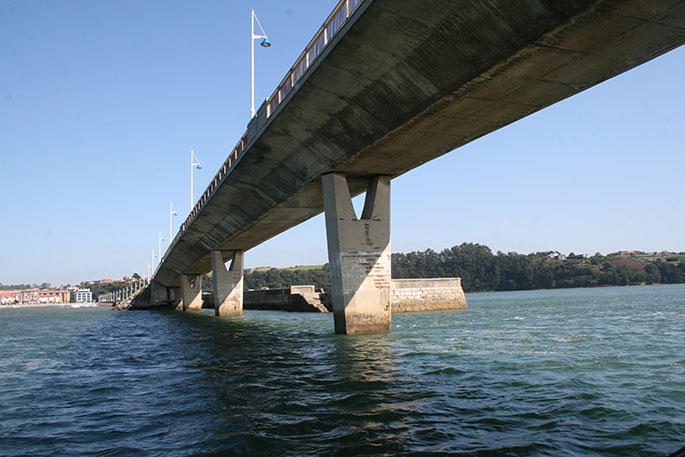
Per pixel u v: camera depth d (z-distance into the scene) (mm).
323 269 179500
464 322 32000
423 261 157250
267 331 29062
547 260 164750
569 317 34500
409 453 6887
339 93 17625
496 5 11539
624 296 74188
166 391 12125
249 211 35844
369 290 23031
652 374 12445
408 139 18703
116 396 11883
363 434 7820
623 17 11055
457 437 7570
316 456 6867
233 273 53250
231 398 10852
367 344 19891
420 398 10242
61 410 10625
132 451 7465
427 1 12297
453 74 14086
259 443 7527
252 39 32750
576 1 10586
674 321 28562
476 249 158500
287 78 20547
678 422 8172
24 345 26938
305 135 21438
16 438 8500
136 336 30891
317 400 10305
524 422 8344
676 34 11875
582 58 12914
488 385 11445
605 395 10195
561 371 13039
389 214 23734
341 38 14922
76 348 24406
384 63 15203
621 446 7039
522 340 20531
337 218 22719
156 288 106188
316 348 19234
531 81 14180
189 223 49094
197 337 27562
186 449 7426
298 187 26578
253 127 25047
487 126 17797
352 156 20625
